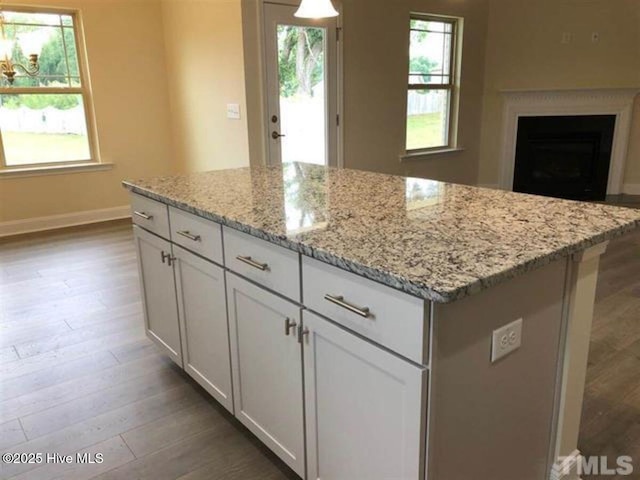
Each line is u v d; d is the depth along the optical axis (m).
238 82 4.44
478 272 1.14
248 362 1.83
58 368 2.52
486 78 6.34
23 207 4.91
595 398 2.21
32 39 4.73
